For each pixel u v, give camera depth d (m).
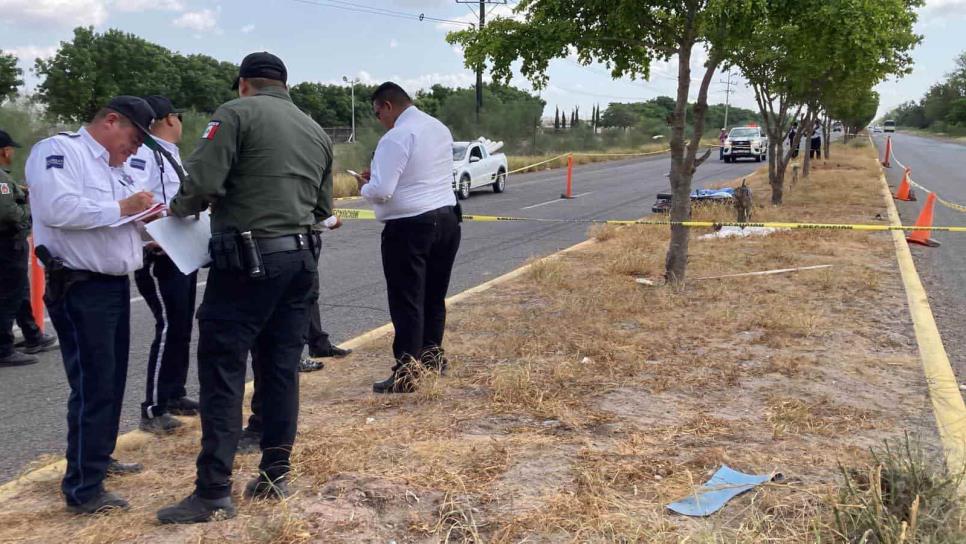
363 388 5.18
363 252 11.62
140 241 3.58
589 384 5.03
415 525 3.22
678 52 7.88
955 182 25.53
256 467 3.96
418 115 5.02
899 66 15.18
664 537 3.02
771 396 4.79
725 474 3.60
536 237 12.98
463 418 4.48
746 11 6.76
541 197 21.30
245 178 3.28
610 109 78.44
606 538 3.06
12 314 6.04
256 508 3.40
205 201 3.26
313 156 3.49
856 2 7.09
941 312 7.43
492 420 4.45
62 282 3.36
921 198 19.58
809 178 23.52
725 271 8.84
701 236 11.52
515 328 6.52
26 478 3.91
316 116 89.25
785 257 9.60
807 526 3.03
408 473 3.68
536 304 7.43
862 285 8.07
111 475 3.88
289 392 3.53
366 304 8.08
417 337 5.09
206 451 3.31
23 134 20.38
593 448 3.99
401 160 4.80
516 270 9.46
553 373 5.21
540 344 5.91
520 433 4.23
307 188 3.46
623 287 8.01
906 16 8.04
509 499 3.42
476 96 48.25
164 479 3.84
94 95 48.69
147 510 3.45
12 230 5.90
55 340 6.61
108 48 50.41
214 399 3.31
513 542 3.06
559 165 37.97
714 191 14.89
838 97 18.16
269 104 3.38
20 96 21.72
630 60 8.34
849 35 7.29
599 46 8.14
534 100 57.84
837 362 5.50
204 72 71.44
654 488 3.50
